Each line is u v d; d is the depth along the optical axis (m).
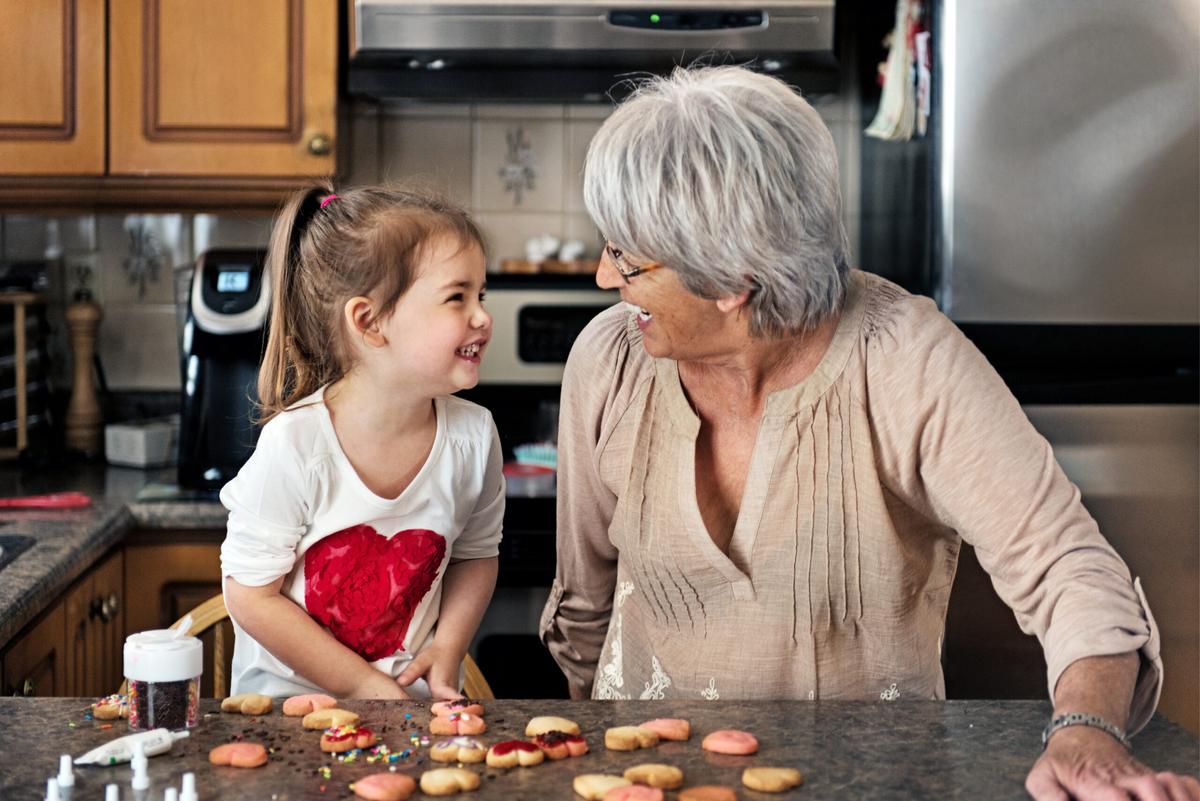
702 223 1.02
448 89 2.29
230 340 2.17
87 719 1.00
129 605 2.11
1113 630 0.97
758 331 1.09
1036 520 1.07
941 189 2.07
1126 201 2.07
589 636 1.38
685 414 1.19
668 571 1.21
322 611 1.30
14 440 2.47
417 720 1.01
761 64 2.25
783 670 1.19
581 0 2.21
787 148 1.04
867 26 2.54
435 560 1.35
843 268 1.12
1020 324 2.08
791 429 1.16
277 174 2.31
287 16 2.29
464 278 1.28
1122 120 2.06
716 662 1.20
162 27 2.28
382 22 2.23
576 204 2.66
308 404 1.31
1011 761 0.92
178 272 2.42
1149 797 0.82
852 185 2.66
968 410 1.11
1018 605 1.08
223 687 1.49
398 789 0.85
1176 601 2.02
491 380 2.41
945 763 0.92
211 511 2.08
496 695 2.13
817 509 1.16
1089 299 2.08
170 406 2.64
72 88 2.28
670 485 1.19
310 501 1.28
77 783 0.88
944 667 2.03
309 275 1.32
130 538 2.10
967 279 2.07
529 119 2.64
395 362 1.28
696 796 0.85
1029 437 1.10
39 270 2.59
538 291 2.39
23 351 2.39
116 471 2.42
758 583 1.18
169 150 2.30
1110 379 2.05
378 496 1.31
